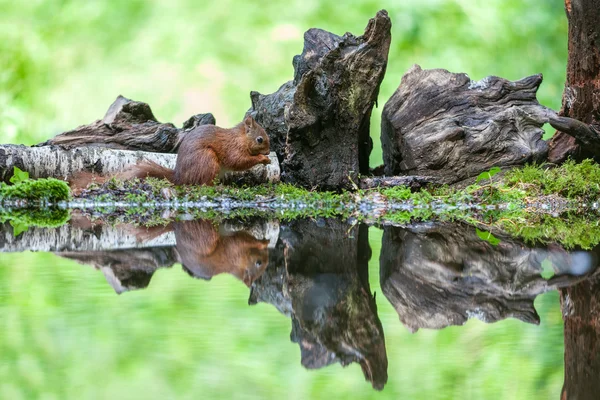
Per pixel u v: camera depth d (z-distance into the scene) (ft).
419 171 42.24
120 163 43.16
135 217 36.09
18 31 78.69
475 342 16.15
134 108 46.01
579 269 23.45
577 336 16.34
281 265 24.07
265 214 37.45
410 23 76.02
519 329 16.89
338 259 25.25
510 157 41.70
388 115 43.78
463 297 19.94
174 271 22.85
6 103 75.00
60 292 19.72
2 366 13.93
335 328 16.93
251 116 43.29
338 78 41.34
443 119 42.32
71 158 42.55
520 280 21.93
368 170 45.57
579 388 13.69
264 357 14.90
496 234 31.12
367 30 41.86
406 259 25.31
